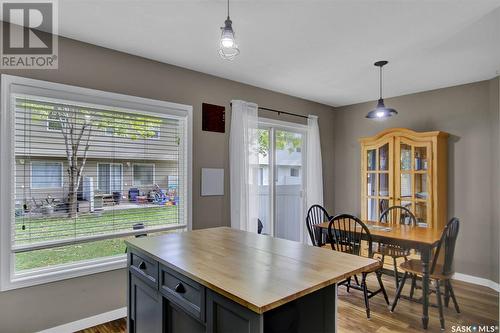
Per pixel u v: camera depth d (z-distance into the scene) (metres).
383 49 2.69
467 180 3.65
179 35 2.45
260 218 4.06
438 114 3.90
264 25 2.26
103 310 2.63
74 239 2.50
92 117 2.64
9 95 2.22
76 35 2.45
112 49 2.71
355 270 1.43
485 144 3.52
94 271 2.58
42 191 2.39
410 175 3.81
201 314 1.34
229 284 1.24
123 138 2.82
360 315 2.77
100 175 2.68
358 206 4.70
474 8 2.00
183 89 3.18
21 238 2.30
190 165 3.22
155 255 1.68
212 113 3.42
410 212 3.56
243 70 3.27
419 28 2.29
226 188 3.53
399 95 4.25
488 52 2.74
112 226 2.73
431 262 2.95
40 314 2.33
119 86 2.75
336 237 3.24
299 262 1.55
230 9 2.04
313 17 2.13
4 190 2.18
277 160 4.23
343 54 2.81
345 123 4.90
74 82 2.51
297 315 1.41
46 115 2.42
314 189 4.50
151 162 3.00
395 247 3.35
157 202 3.03
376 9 2.03
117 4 1.99
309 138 4.51
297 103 4.39
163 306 1.62
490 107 3.49
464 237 3.65
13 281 2.21
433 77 3.46
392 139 3.95
